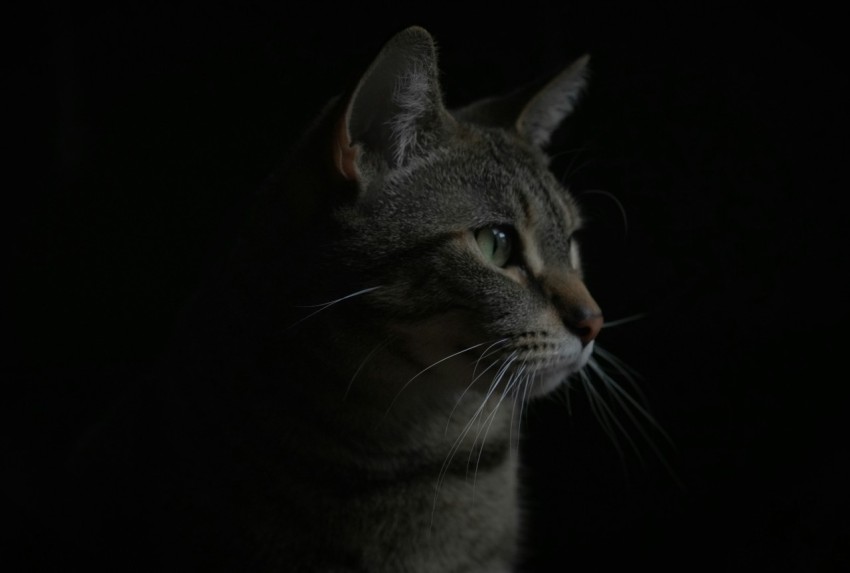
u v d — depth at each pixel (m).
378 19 0.77
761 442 0.75
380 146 0.57
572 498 0.74
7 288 0.80
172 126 0.79
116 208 0.80
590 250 0.80
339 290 0.56
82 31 0.79
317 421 0.58
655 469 0.75
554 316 0.58
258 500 0.58
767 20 0.77
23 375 0.79
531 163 0.62
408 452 0.58
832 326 0.78
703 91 0.78
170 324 0.80
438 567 0.60
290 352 0.57
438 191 0.57
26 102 0.79
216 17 0.78
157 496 0.59
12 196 0.80
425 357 0.57
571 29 0.78
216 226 0.79
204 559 0.58
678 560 0.70
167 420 0.60
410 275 0.56
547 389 0.59
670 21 0.78
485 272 0.57
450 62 0.77
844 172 0.78
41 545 0.63
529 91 0.65
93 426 0.69
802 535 0.69
